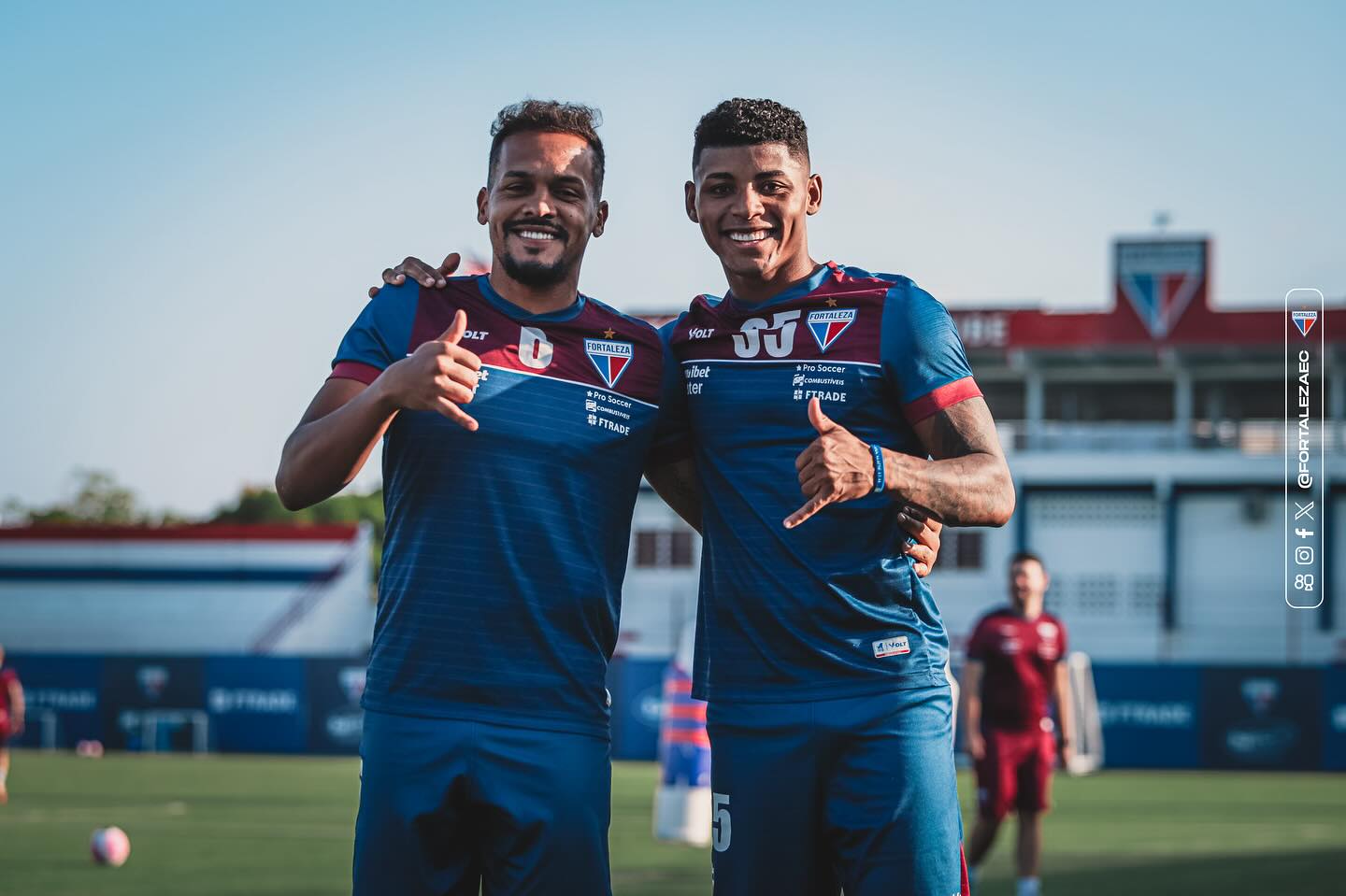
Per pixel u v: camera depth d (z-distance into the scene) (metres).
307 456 3.46
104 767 22.08
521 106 3.72
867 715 3.66
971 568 35.75
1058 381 40.41
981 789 8.38
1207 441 36.91
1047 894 8.21
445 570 3.58
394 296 3.77
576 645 3.66
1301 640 34.34
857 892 3.69
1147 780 20.81
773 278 3.85
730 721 3.79
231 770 21.52
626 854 9.94
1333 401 36.72
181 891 8.33
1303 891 8.30
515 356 3.67
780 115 3.78
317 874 9.17
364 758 3.62
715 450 3.81
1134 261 36.81
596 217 3.85
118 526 37.31
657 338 3.89
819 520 3.69
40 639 37.22
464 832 3.65
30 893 8.23
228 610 36.97
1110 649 34.97
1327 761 23.45
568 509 3.65
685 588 36.31
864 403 3.74
